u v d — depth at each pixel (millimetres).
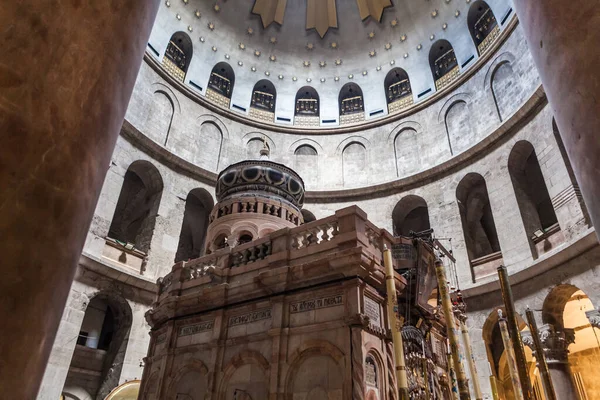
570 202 17516
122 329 20141
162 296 13008
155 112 25344
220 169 27453
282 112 31453
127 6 3293
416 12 29359
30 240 2199
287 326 9539
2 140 2098
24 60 2270
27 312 2162
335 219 10047
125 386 17297
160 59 26797
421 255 10594
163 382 11031
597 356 20891
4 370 2010
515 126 21297
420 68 29406
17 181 2145
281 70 32312
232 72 31078
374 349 8711
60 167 2432
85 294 18469
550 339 16484
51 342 2467
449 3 27641
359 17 31656
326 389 8422
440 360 11492
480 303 19703
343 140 30188
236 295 10672
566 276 16531
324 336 8852
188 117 27188
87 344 20203
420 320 10508
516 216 20234
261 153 18438
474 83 25359
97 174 2881
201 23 29453
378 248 10219
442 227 23547
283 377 8969
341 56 32375
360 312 8625
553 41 3611
